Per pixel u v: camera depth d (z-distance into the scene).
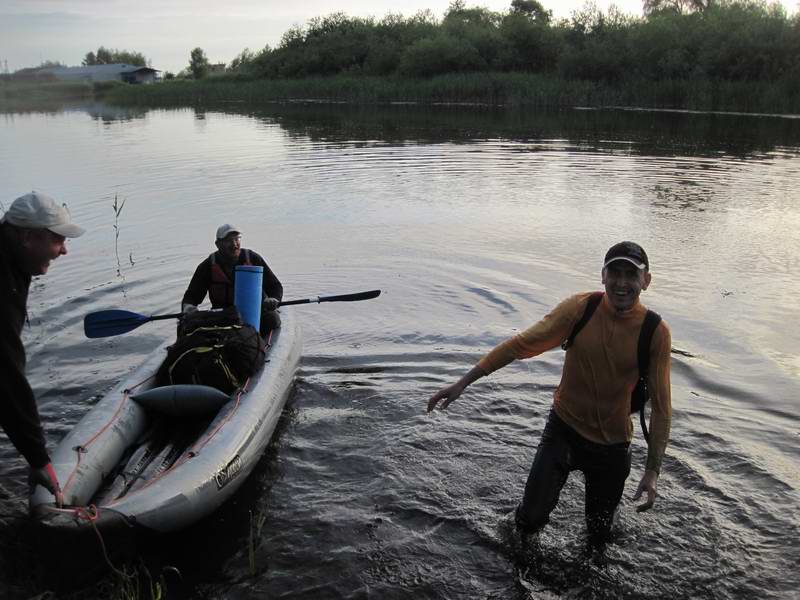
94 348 5.98
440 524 3.62
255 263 5.72
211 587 3.20
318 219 10.41
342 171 14.64
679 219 10.12
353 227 9.95
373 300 7.13
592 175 13.86
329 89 41.59
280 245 9.09
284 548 3.46
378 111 31.67
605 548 3.41
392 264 8.28
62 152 17.81
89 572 3.22
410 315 6.72
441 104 35.94
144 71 79.88
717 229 9.54
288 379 4.93
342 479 4.04
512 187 12.73
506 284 7.51
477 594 3.15
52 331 6.31
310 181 13.48
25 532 3.41
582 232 9.52
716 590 3.14
